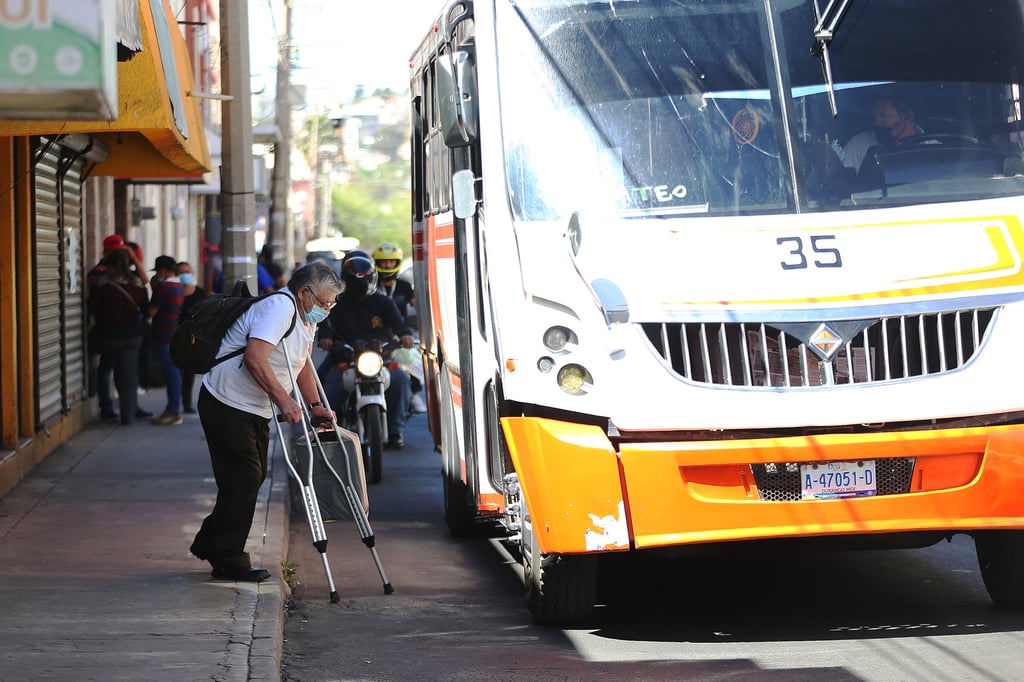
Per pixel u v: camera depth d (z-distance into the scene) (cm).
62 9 433
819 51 893
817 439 787
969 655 788
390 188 10550
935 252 827
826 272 816
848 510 790
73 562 1008
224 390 932
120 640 779
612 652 823
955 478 799
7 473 1341
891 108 884
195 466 1534
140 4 1080
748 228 841
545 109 882
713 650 823
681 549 811
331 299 939
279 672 770
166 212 3462
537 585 870
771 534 785
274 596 895
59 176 1727
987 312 815
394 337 1580
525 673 773
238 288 1012
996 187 866
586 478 793
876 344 806
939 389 798
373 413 1537
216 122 3847
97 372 2084
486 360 963
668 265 821
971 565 1066
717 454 783
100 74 434
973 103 891
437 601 983
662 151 872
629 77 888
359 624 908
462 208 935
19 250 1508
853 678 747
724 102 882
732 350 802
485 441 981
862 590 991
